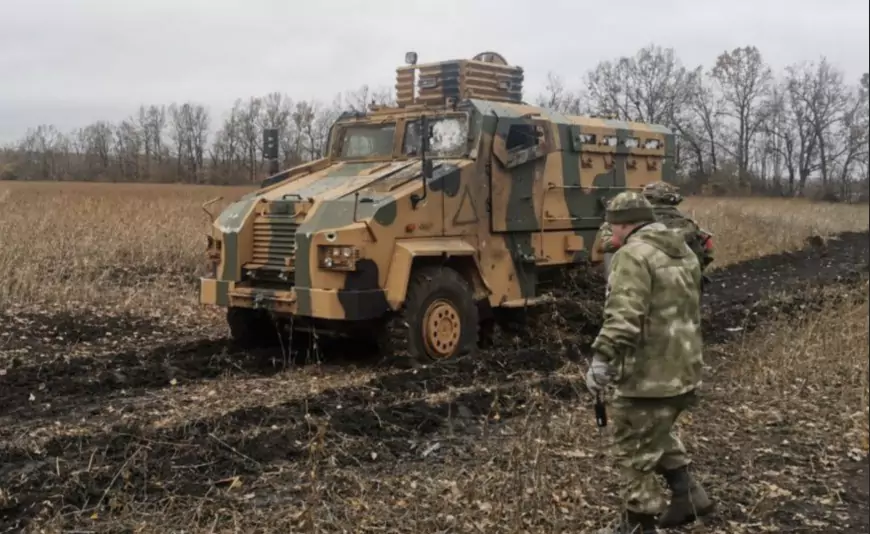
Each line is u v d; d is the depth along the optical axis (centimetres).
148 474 507
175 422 611
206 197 2245
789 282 1508
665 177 1083
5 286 1016
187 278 1276
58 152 5634
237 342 877
